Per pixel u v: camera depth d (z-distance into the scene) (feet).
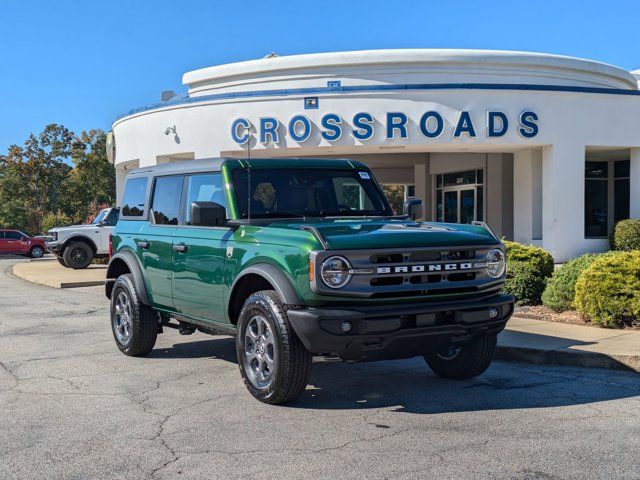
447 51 65.98
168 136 69.51
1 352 27.96
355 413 18.67
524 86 61.52
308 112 63.00
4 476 14.33
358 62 66.44
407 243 18.26
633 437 16.43
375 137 62.23
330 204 23.04
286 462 14.97
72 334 32.58
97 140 206.80
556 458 15.02
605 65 70.74
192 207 20.47
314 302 17.62
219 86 72.84
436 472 14.28
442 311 18.31
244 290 20.62
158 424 17.85
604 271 29.71
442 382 22.20
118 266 28.25
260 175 22.40
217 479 14.07
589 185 77.51
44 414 18.85
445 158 86.84
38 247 122.01
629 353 23.82
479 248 19.26
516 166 70.23
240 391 21.18
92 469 14.69
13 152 199.11
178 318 24.29
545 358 24.88
